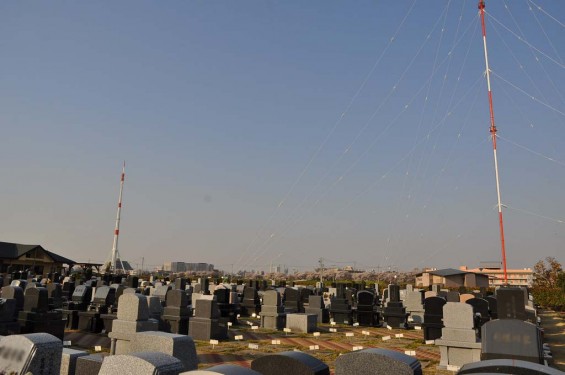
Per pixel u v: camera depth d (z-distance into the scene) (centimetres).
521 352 898
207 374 532
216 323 1772
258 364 727
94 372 829
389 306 2470
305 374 678
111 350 1327
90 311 1919
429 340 1794
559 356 1623
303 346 1664
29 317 1466
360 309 2562
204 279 3375
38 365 721
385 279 9125
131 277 3475
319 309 2623
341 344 1756
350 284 5312
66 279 3738
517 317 1167
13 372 711
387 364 665
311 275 10012
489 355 920
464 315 1325
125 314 1329
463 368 590
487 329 945
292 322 2123
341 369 701
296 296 2978
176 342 859
